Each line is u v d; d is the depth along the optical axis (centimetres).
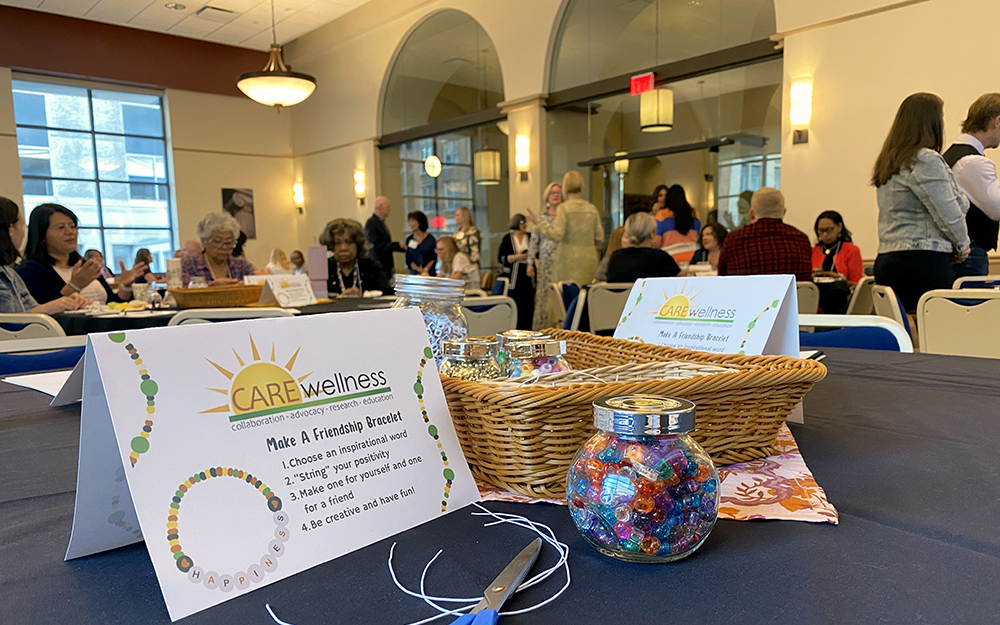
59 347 130
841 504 46
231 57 916
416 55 783
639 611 32
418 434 48
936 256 248
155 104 873
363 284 402
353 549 40
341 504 41
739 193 519
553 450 47
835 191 443
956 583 34
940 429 66
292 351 43
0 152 733
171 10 757
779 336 75
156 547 34
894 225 259
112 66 807
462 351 58
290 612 33
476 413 49
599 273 441
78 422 77
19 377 107
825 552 38
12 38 733
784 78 462
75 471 58
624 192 608
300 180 989
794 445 61
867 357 116
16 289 227
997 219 270
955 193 239
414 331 51
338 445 43
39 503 50
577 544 40
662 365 55
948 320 165
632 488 36
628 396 41
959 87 385
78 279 251
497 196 730
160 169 882
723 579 35
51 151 793
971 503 45
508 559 38
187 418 37
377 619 32
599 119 612
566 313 338
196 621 32
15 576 37
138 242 870
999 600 32
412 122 808
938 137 246
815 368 54
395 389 48
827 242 416
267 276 284
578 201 425
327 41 885
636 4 557
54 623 32
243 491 38
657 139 571
